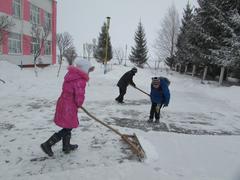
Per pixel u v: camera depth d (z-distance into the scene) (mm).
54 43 31875
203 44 18797
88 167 3898
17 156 4359
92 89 12539
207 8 18203
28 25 24562
